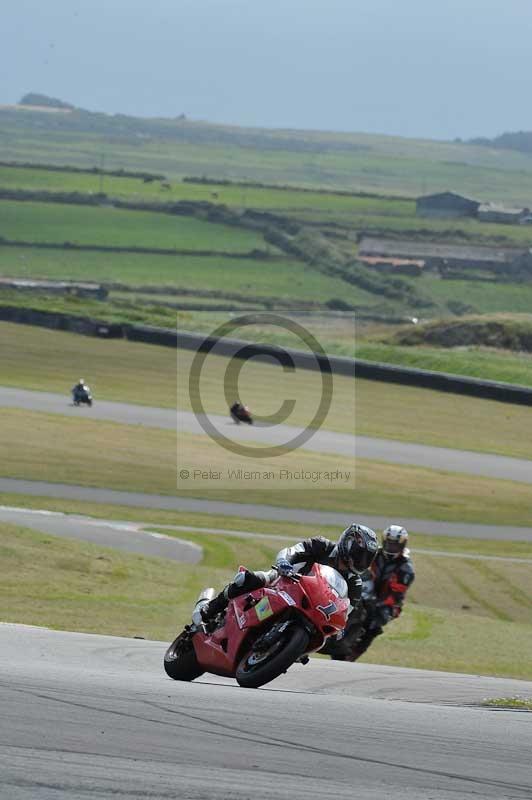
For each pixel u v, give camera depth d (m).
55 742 19.09
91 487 123.75
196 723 21.84
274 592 29.02
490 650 64.94
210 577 81.44
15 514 104.38
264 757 19.31
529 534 119.94
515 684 43.34
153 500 119.75
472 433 189.75
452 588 92.88
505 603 89.75
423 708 28.92
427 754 20.81
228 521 112.19
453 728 24.59
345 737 21.81
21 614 60.41
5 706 21.89
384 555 48.38
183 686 28.58
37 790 16.11
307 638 28.56
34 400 187.38
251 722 22.55
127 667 35.59
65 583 71.81
